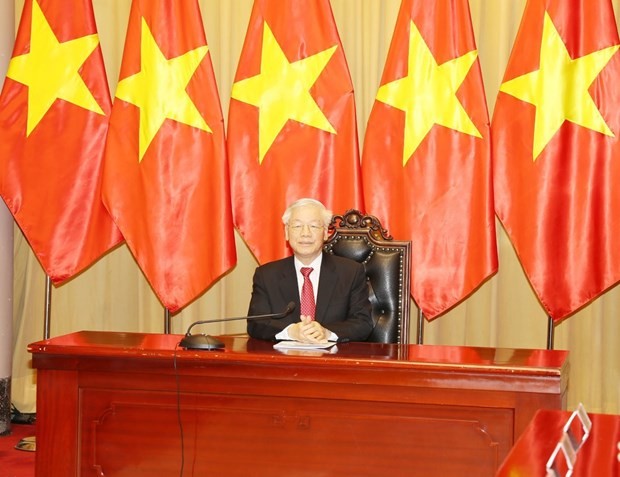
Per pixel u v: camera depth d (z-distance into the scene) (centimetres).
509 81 433
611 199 418
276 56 449
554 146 423
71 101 449
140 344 302
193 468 287
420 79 438
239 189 450
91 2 455
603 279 420
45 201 447
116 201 443
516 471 152
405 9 443
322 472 277
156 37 448
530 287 486
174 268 445
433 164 436
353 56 493
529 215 426
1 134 444
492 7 477
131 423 292
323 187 444
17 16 506
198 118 445
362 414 275
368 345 315
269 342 322
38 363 298
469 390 266
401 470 272
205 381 285
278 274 368
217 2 505
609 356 479
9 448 450
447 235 433
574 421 182
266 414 281
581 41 425
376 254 389
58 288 526
